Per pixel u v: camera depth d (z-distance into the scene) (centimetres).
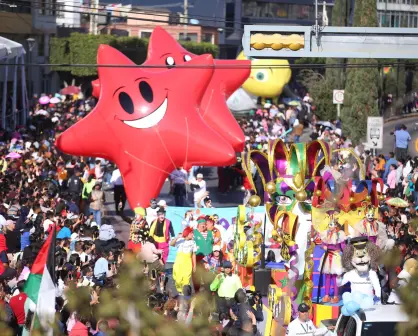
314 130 11706
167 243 5600
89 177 7006
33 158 8238
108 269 4459
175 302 3712
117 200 7581
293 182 4841
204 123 7050
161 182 7000
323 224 4331
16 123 11388
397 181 7669
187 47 18975
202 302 3716
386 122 14000
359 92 11219
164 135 6912
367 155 8450
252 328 3750
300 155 4919
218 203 8494
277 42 5444
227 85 7725
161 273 4850
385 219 5503
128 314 3081
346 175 5203
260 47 5431
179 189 7800
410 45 5528
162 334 3086
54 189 6756
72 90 15175
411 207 6362
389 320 3275
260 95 15338
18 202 5891
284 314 4278
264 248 4709
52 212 5434
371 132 8131
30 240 4859
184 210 6172
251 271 4928
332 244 4316
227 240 5691
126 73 6962
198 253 5256
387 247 4628
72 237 5153
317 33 5459
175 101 6981
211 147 6912
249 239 4872
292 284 4569
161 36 7519
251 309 3816
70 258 4484
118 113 6912
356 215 4519
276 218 4688
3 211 5700
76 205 6675
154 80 7006
